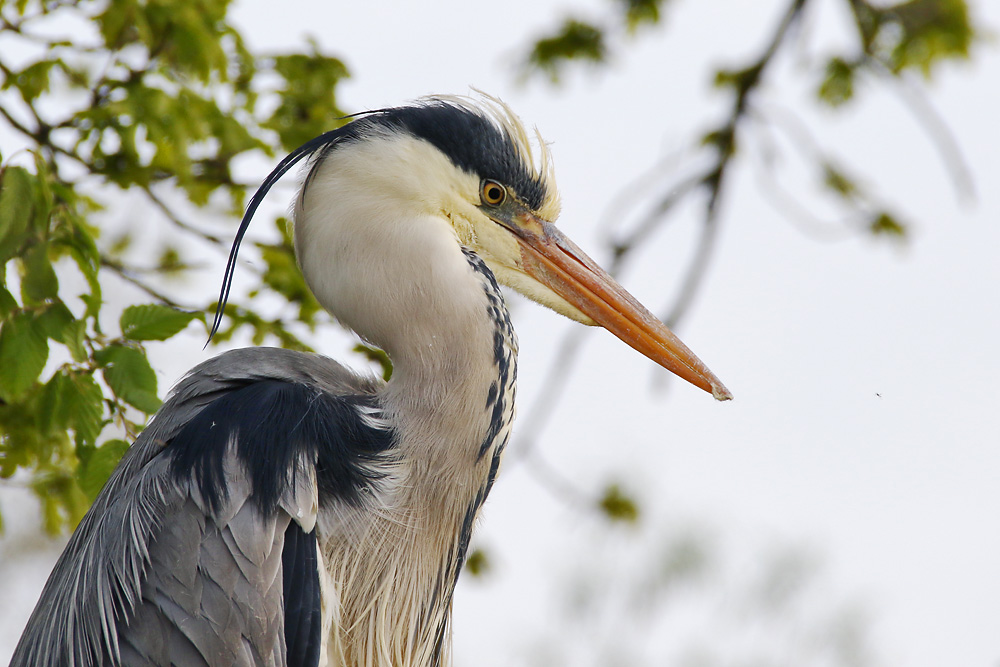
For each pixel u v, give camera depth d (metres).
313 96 8.89
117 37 8.09
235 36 8.75
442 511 6.38
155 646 5.47
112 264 8.29
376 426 6.22
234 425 5.78
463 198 6.90
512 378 6.62
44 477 7.48
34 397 6.98
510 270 7.21
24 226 6.32
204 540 5.50
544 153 7.21
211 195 9.00
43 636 6.18
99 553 5.89
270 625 5.37
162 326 6.50
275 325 8.04
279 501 5.59
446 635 7.01
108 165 8.26
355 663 6.27
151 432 6.39
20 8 8.04
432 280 6.35
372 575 6.21
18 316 6.25
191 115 7.97
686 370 7.24
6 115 8.07
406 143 6.64
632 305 7.29
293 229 6.78
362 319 6.44
